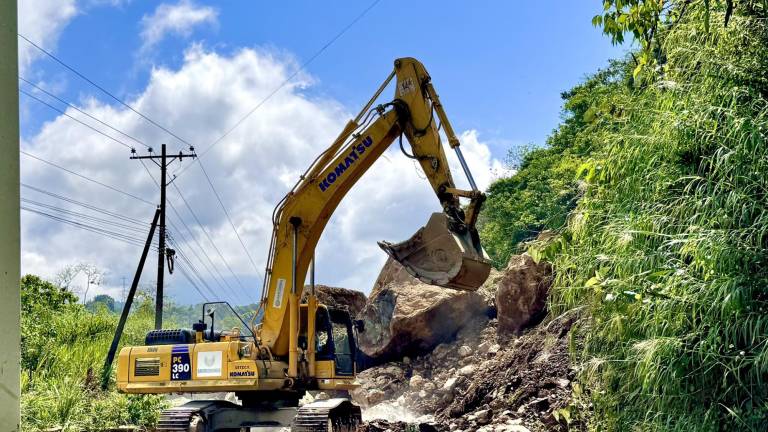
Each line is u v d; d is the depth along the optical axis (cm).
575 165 2192
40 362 1853
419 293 2083
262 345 1299
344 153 1312
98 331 2717
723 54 725
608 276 773
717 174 679
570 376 1283
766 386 596
